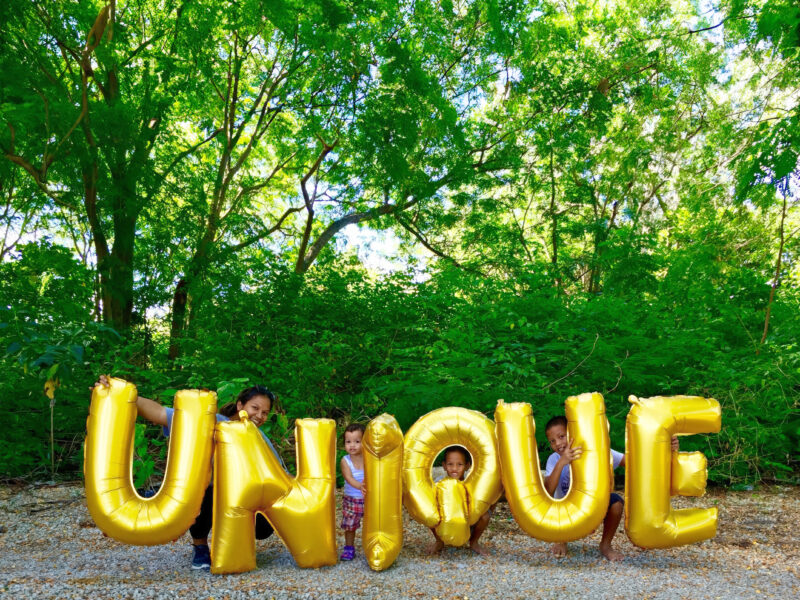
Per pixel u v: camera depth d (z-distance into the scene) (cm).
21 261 1060
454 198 1708
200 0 1276
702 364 845
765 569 451
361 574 430
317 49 1341
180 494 418
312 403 897
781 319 999
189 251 1349
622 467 796
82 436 872
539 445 739
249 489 427
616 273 1189
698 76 1683
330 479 450
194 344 1052
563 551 482
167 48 1419
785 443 812
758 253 1573
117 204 1220
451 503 465
